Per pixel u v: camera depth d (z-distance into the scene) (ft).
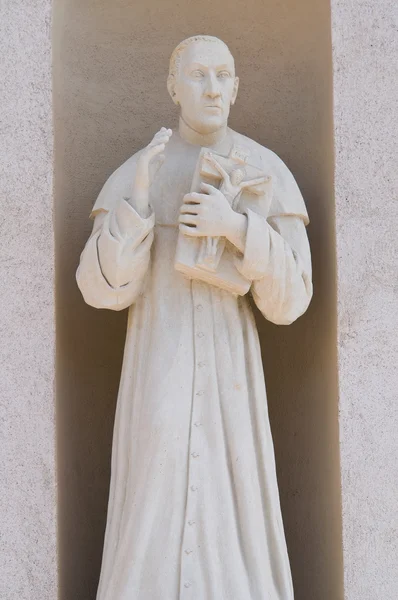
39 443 23.91
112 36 27.17
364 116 24.88
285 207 24.18
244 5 27.25
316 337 25.27
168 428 22.79
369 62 25.04
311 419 25.49
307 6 26.50
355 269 24.43
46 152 24.70
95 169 26.58
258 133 26.96
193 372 23.15
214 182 23.53
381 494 23.89
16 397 24.02
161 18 27.27
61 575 24.06
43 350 24.14
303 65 26.61
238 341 23.48
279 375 26.21
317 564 25.11
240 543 22.82
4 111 24.79
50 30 25.05
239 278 23.40
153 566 22.50
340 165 24.72
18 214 24.53
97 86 26.96
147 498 22.67
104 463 25.98
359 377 24.14
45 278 24.36
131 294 23.47
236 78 24.81
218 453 22.91
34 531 23.70
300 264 23.70
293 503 25.76
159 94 27.22
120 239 22.91
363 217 24.57
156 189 24.17
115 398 26.17
